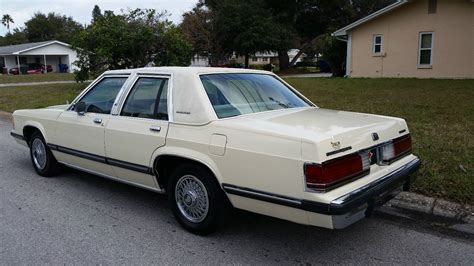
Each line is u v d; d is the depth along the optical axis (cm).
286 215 329
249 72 466
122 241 388
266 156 330
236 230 412
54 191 530
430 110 1012
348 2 4262
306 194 311
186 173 395
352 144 334
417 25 2064
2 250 369
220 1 4091
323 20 4306
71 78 3231
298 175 314
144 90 440
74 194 519
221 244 383
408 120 881
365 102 1186
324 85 1755
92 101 501
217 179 366
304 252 369
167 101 412
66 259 354
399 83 1762
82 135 493
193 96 393
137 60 1858
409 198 451
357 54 2300
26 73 5138
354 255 363
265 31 3862
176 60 1875
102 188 542
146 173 425
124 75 471
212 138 367
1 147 793
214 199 379
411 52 2109
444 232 404
